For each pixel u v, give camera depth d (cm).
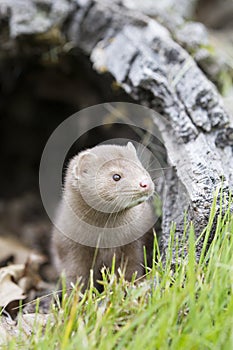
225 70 748
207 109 607
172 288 434
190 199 515
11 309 579
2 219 942
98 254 574
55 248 634
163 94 622
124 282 478
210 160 537
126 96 745
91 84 960
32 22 749
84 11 741
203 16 928
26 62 930
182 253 473
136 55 673
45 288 652
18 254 761
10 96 1068
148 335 384
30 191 1052
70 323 412
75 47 779
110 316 427
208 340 389
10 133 1122
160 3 809
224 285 419
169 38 692
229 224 471
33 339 433
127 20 722
